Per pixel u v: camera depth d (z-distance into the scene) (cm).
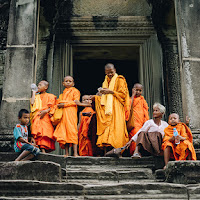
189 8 840
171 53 1002
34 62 816
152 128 702
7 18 955
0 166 555
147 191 514
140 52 1041
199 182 556
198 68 796
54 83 992
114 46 1052
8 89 774
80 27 1043
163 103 990
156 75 1012
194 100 772
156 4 1002
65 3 1063
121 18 1046
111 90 742
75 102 743
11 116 754
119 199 507
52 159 650
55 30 1024
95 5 1074
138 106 805
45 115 731
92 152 777
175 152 650
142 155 705
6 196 504
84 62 1286
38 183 512
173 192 515
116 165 666
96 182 595
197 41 816
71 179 601
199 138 733
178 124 673
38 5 868
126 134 733
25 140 636
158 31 1027
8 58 799
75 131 720
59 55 1021
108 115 725
